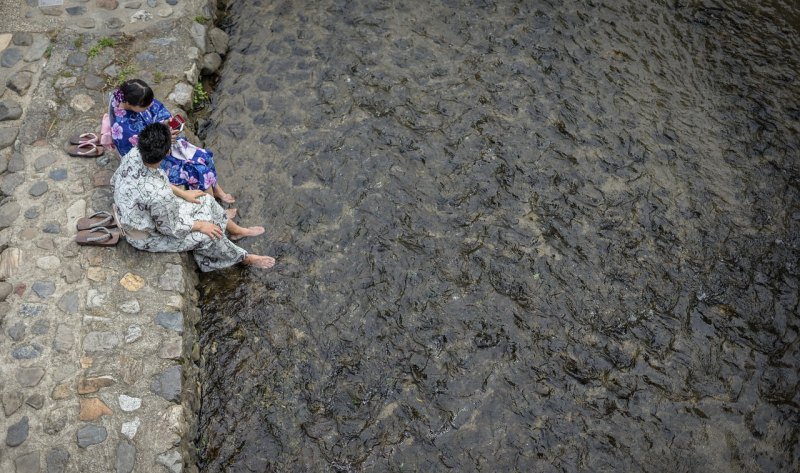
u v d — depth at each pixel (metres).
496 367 4.68
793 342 4.87
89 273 4.63
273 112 6.04
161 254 4.78
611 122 5.98
